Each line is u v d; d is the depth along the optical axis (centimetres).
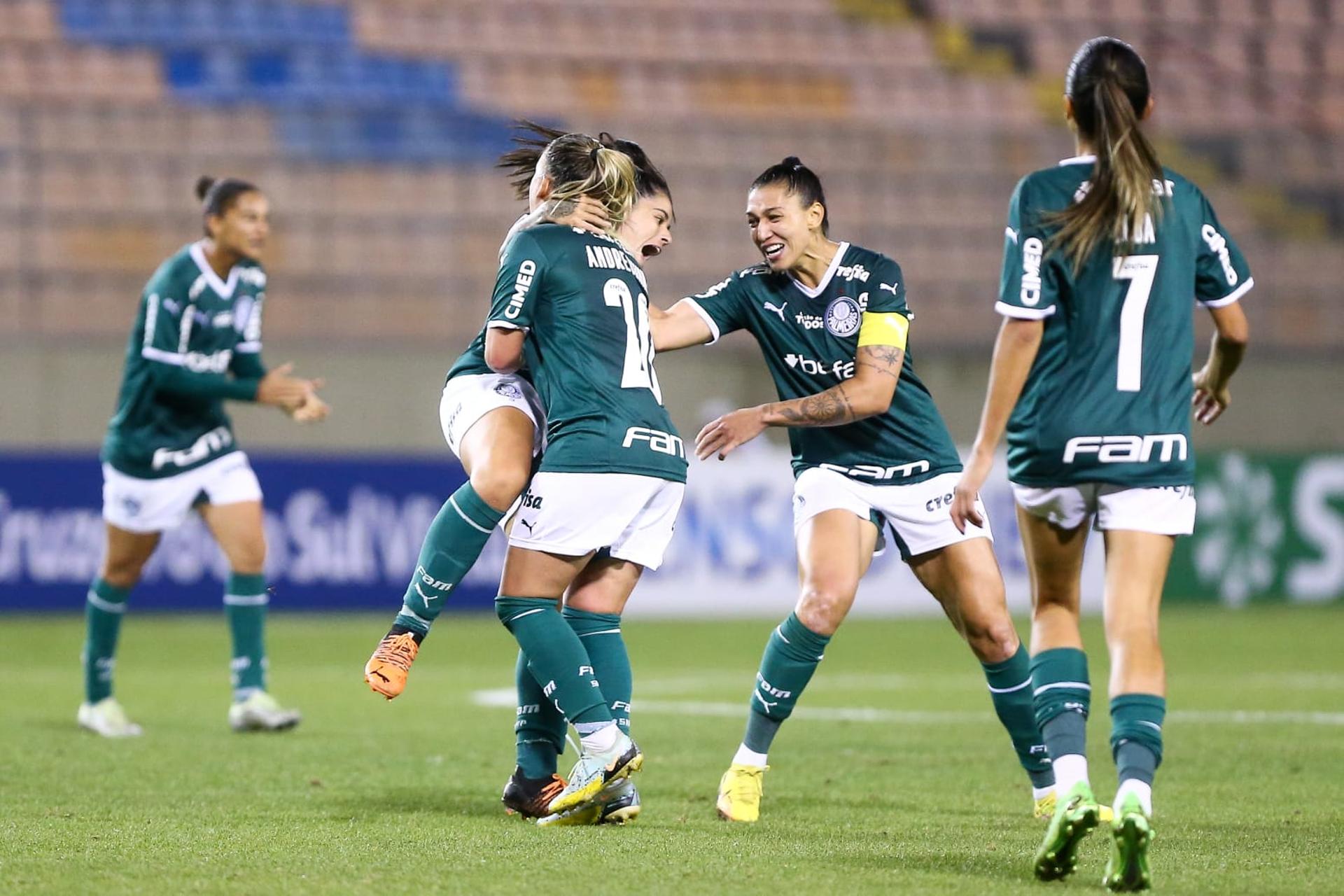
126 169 6281
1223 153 7412
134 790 1816
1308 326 6619
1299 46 8119
